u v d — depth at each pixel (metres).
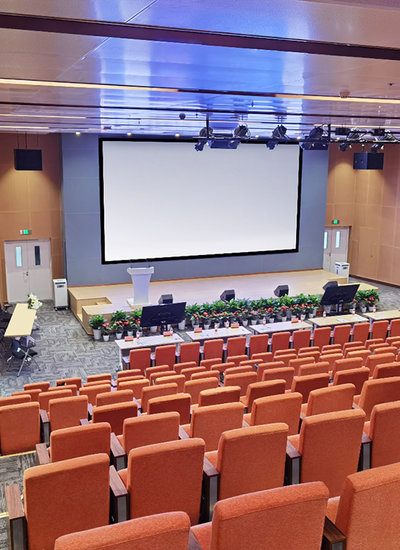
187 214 18.45
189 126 14.36
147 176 17.78
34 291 18.25
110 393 6.59
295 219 19.92
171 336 11.88
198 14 3.62
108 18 3.79
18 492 3.64
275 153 19.16
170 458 3.54
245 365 9.19
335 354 8.98
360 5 3.00
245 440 3.66
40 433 6.71
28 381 11.67
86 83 7.12
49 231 17.89
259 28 4.02
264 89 7.68
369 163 16.97
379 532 2.81
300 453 3.90
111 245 17.78
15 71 6.16
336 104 9.45
